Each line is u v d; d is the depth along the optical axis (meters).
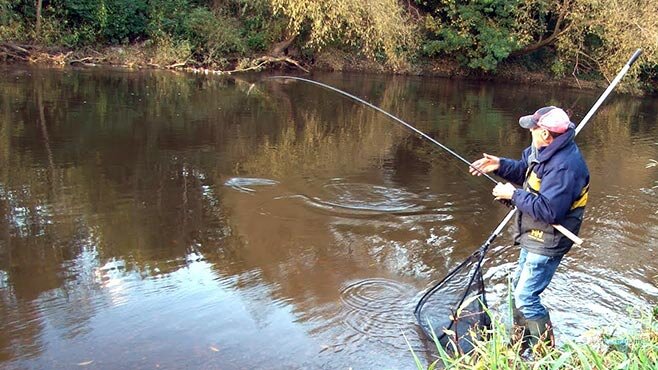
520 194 3.25
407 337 3.61
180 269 4.37
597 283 4.43
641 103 17.44
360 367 3.31
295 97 12.69
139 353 3.33
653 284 4.48
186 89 12.38
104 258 4.46
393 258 4.78
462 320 3.53
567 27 18.61
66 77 12.41
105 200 5.62
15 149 7.03
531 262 3.39
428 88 16.27
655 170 8.38
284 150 8.02
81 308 3.76
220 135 8.56
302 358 3.37
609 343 3.15
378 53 17.95
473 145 9.32
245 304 3.92
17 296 3.86
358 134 9.54
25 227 4.91
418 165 7.76
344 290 4.18
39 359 3.22
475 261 3.75
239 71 15.70
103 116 9.14
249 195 6.06
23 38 13.80
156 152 7.39
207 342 3.47
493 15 19.11
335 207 5.88
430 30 19.53
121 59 14.65
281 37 16.91
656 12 17.17
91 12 14.59
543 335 3.35
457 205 6.16
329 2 14.86
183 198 5.85
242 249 4.78
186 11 15.98
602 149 9.85
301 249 4.84
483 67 18.84
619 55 17.94
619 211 6.30
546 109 3.27
